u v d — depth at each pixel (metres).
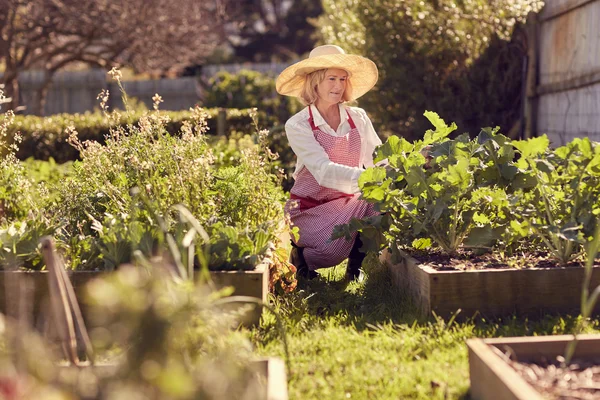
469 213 3.73
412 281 3.65
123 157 4.14
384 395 2.48
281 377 2.15
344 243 4.40
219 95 14.20
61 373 1.98
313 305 3.77
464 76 8.95
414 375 2.62
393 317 3.45
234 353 2.13
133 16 16.66
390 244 3.93
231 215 4.04
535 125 8.99
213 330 2.11
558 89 8.13
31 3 16.16
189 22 18.09
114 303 1.78
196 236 3.35
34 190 4.43
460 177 3.52
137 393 1.69
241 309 2.32
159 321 1.81
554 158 3.58
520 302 3.31
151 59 18.08
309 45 29.23
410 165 3.71
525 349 2.45
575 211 3.39
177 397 1.71
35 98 19.67
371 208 4.47
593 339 2.46
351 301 3.80
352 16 9.91
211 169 4.27
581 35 7.54
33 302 3.21
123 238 3.30
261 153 6.97
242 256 3.39
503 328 3.16
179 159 3.98
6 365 1.76
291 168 8.09
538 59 8.86
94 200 4.10
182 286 1.97
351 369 2.70
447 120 9.11
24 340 1.90
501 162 3.68
